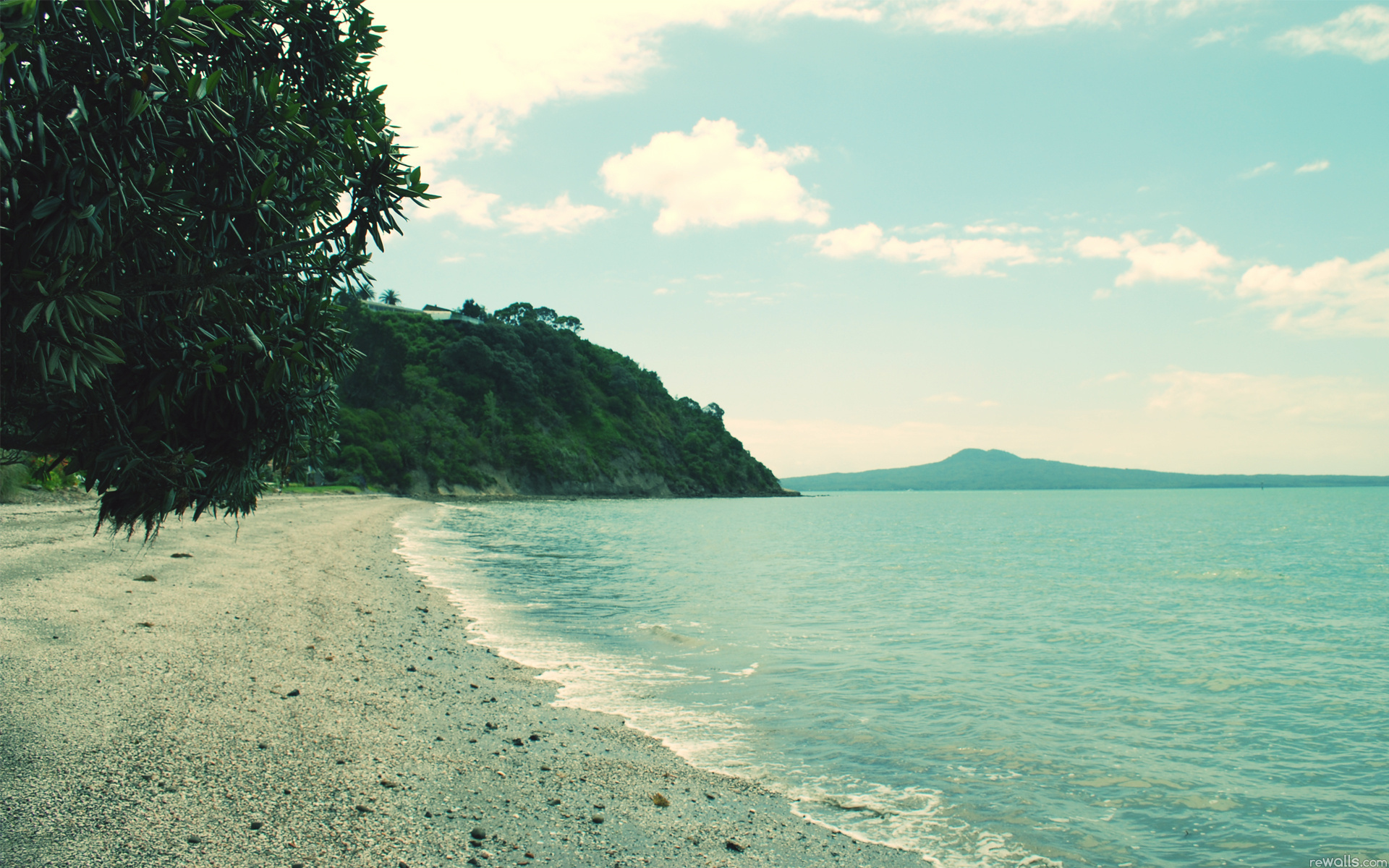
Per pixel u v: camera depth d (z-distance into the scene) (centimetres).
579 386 17675
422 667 1136
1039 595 2769
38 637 952
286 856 483
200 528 2941
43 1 372
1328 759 912
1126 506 18000
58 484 3106
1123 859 628
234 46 529
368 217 562
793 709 1045
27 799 513
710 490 19462
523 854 537
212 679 880
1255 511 14625
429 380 14775
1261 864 625
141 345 472
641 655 1386
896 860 598
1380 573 3819
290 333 534
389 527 4938
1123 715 1102
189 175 466
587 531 6009
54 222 364
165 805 533
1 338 387
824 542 5681
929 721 1014
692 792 709
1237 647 1762
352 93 609
